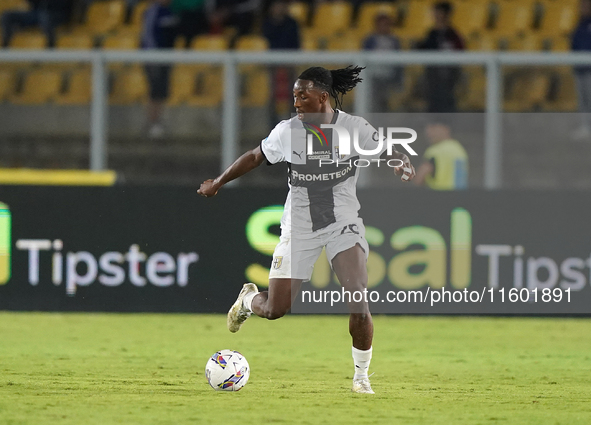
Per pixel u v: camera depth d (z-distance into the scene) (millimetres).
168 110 37562
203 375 23906
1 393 20969
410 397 21094
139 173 37562
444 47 42219
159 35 46531
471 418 18766
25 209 35812
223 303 35906
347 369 25219
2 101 38000
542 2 51719
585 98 36781
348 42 49438
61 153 37688
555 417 18969
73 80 37906
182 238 35844
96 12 55062
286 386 22375
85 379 23062
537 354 28469
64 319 34750
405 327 33969
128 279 35906
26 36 50625
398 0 54000
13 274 35906
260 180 36875
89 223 35844
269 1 52625
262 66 37250
